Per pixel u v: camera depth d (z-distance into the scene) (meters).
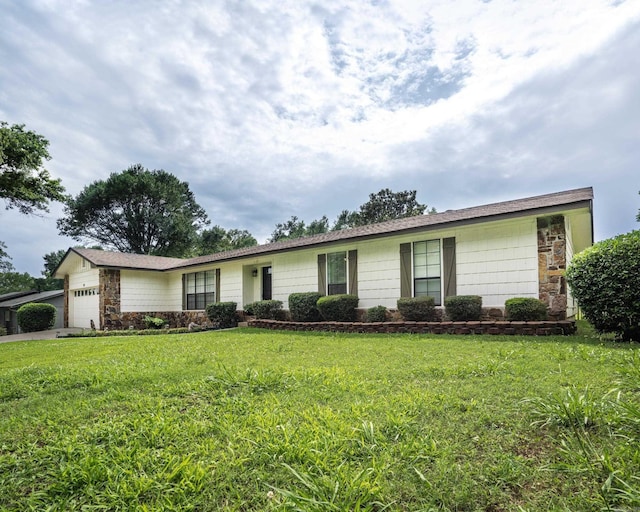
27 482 2.05
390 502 1.73
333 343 7.09
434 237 9.35
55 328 19.86
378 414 2.77
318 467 2.01
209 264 15.21
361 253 10.78
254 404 3.15
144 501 1.83
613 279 5.91
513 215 7.65
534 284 7.84
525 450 2.16
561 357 4.41
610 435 2.18
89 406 3.25
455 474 1.91
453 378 3.77
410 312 9.01
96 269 16.47
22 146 13.14
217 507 1.78
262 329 11.41
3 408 3.40
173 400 3.35
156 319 16.19
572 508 1.64
